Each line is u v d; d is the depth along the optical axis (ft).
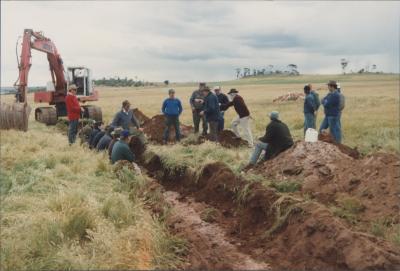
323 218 21.11
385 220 23.94
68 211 22.91
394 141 49.29
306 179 31.65
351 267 18.13
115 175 34.71
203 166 34.55
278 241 22.24
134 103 165.37
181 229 24.02
